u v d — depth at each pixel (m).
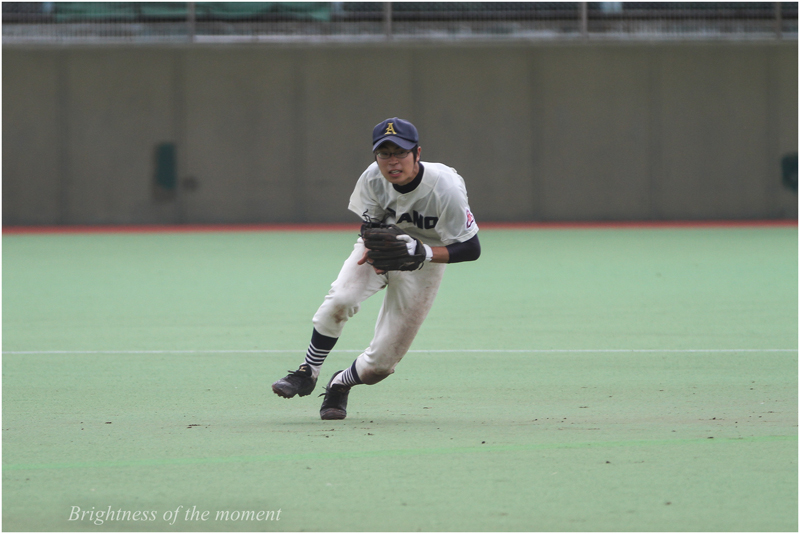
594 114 106.50
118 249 75.88
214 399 23.34
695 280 51.41
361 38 106.56
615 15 106.25
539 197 107.12
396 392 24.12
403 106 106.69
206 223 107.38
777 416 20.92
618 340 32.38
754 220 106.69
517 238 85.62
